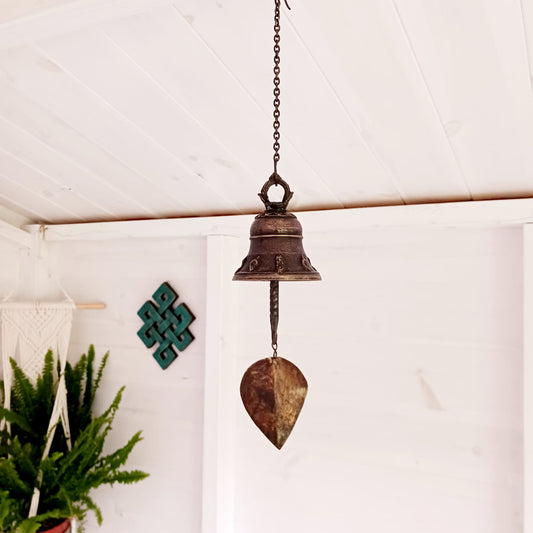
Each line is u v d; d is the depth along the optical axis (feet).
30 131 4.58
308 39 3.07
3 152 5.00
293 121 3.79
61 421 5.92
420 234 4.76
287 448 5.29
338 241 5.09
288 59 3.24
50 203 6.03
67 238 6.41
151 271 6.13
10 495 5.34
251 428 5.50
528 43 2.79
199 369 5.80
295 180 4.58
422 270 4.75
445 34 2.85
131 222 5.98
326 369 5.14
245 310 5.57
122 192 5.43
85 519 6.32
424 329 4.74
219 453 5.35
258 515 5.43
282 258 2.75
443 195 4.42
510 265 4.41
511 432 4.38
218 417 5.36
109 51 3.48
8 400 5.95
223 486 5.39
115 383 6.31
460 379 4.59
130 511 6.09
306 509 5.19
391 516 4.82
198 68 3.48
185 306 5.85
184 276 5.92
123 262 6.31
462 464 4.56
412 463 4.75
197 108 3.87
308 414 5.20
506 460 4.40
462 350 4.58
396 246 4.86
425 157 3.93
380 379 4.90
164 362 5.94
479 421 4.51
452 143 3.70
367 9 2.81
